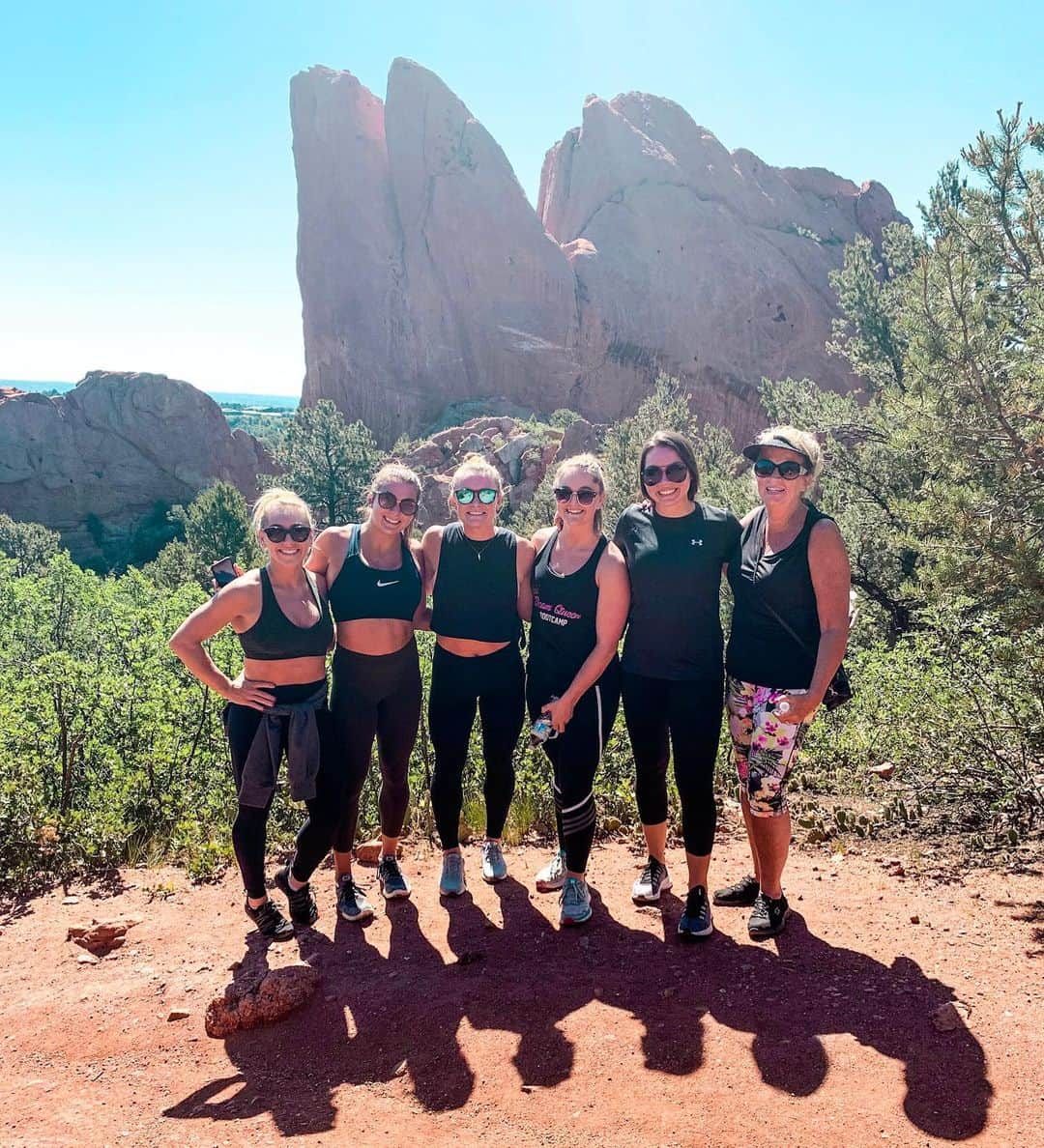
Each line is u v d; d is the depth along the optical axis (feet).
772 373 264.93
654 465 11.19
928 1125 7.54
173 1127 7.98
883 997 9.58
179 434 229.25
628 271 268.00
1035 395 18.60
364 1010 9.79
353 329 260.21
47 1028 9.61
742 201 285.84
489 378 259.80
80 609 29.99
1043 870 12.80
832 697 10.96
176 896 13.01
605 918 11.97
